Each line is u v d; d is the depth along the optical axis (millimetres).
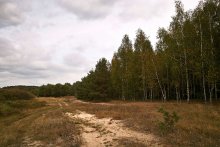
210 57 29875
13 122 25266
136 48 50375
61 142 13891
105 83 63875
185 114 20938
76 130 17719
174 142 12555
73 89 133625
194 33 34031
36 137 15562
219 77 29016
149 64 44312
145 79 47031
